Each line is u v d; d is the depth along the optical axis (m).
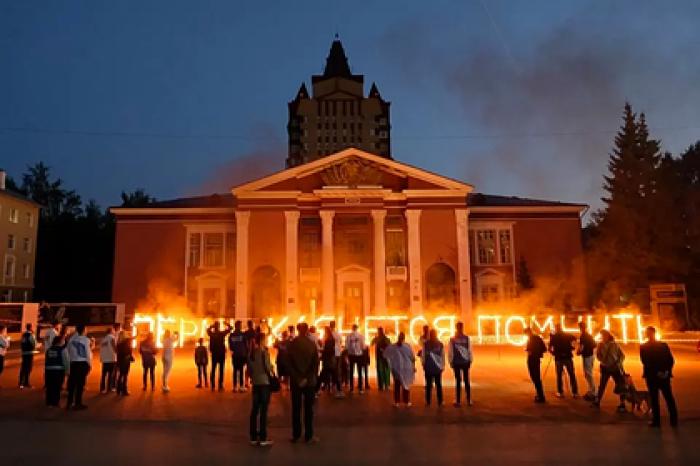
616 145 52.00
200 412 13.87
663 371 11.66
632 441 10.28
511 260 48.47
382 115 122.56
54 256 70.19
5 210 57.09
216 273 47.78
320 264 46.03
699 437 10.59
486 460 8.95
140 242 48.62
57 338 15.03
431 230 45.81
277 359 17.88
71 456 9.34
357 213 46.22
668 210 48.28
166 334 17.73
